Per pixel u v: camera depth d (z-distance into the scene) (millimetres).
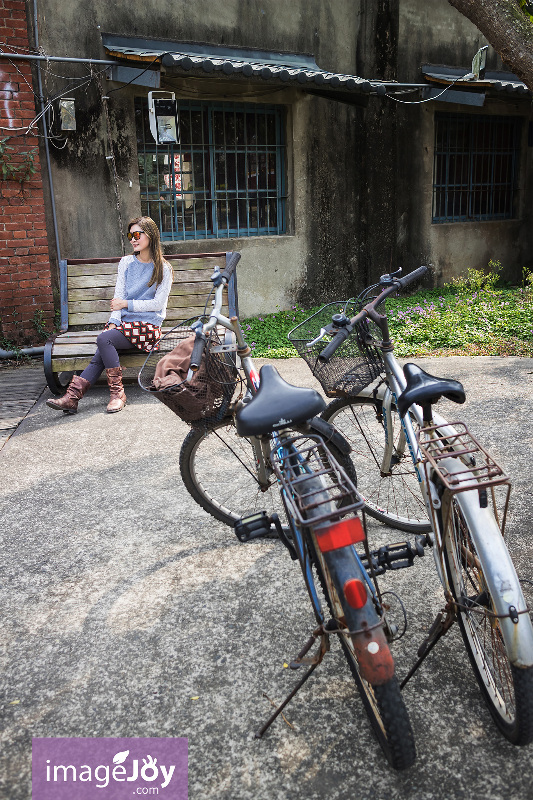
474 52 11148
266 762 2031
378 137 10117
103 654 2553
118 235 8141
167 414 5457
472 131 11453
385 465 3148
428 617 2676
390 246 10656
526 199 12422
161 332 5738
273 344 7832
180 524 3562
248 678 2393
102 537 3443
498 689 2107
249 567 3111
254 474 3443
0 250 7371
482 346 7363
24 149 7324
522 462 4074
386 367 2807
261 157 9273
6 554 3305
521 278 12539
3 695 2363
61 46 7406
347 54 9641
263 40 8852
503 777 1934
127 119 7969
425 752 2033
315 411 2055
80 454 4617
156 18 7977
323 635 2033
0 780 2020
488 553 1908
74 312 6410
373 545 3199
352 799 1886
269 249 9359
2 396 6141
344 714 2209
